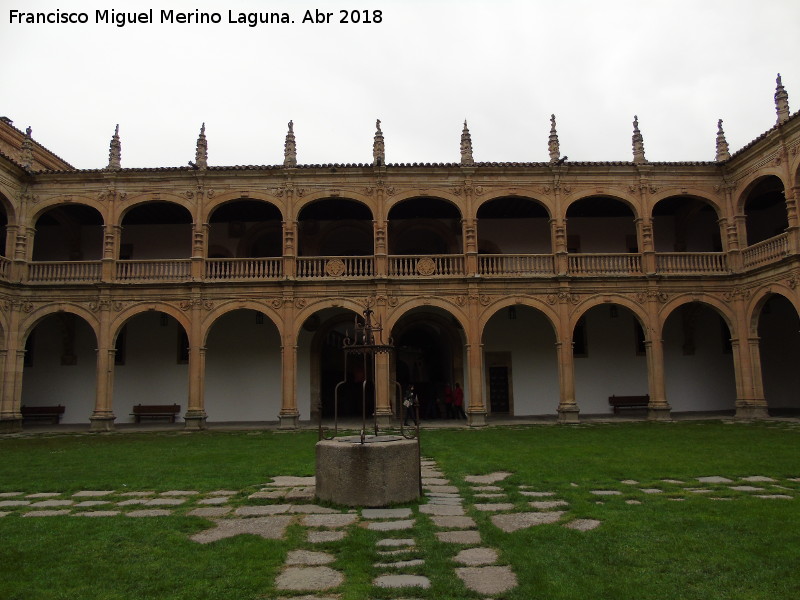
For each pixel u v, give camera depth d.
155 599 6.35
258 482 13.03
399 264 29.73
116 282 28.11
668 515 9.50
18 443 21.61
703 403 32.78
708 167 29.55
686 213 32.53
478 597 6.34
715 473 13.35
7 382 27.00
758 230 33.75
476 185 29.27
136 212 31.73
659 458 15.55
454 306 28.44
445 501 10.91
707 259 29.52
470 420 27.45
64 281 28.38
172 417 31.25
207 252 31.89
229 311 30.38
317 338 31.95
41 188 28.81
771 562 7.20
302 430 26.22
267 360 32.06
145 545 8.23
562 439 20.53
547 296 28.78
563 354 28.27
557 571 7.00
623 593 6.32
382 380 27.83
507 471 14.18
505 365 32.59
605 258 29.42
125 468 15.09
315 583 6.83
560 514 9.87
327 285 28.44
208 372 31.98
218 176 28.88
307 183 29.03
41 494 12.07
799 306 24.59
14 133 31.28
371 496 10.45
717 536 8.29
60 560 7.59
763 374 33.78
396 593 6.45
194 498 11.54
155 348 32.12
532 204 31.75
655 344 28.44
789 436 19.75
